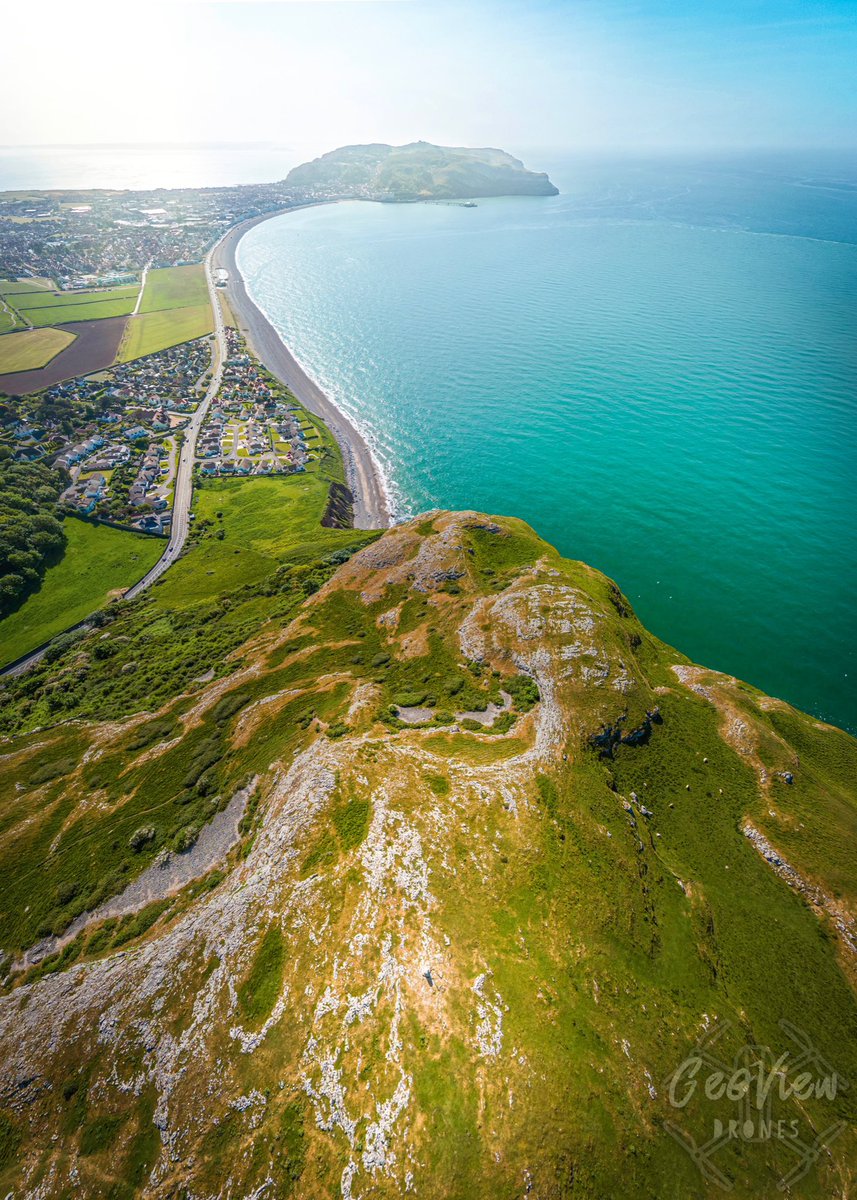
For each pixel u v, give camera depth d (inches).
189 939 1985.7
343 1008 1641.2
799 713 3447.3
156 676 4020.7
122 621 5162.4
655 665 3464.6
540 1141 1408.7
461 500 7106.3
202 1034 1706.4
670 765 2723.9
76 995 1957.4
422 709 2945.4
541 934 1825.8
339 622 3941.9
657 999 1779.0
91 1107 1678.2
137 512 7066.9
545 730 2650.1
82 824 2792.8
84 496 7199.8
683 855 2389.3
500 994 1652.3
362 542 5851.4
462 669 3221.0
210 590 5452.8
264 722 3041.3
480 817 2164.1
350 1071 1531.7
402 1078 1499.8
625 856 2154.3
